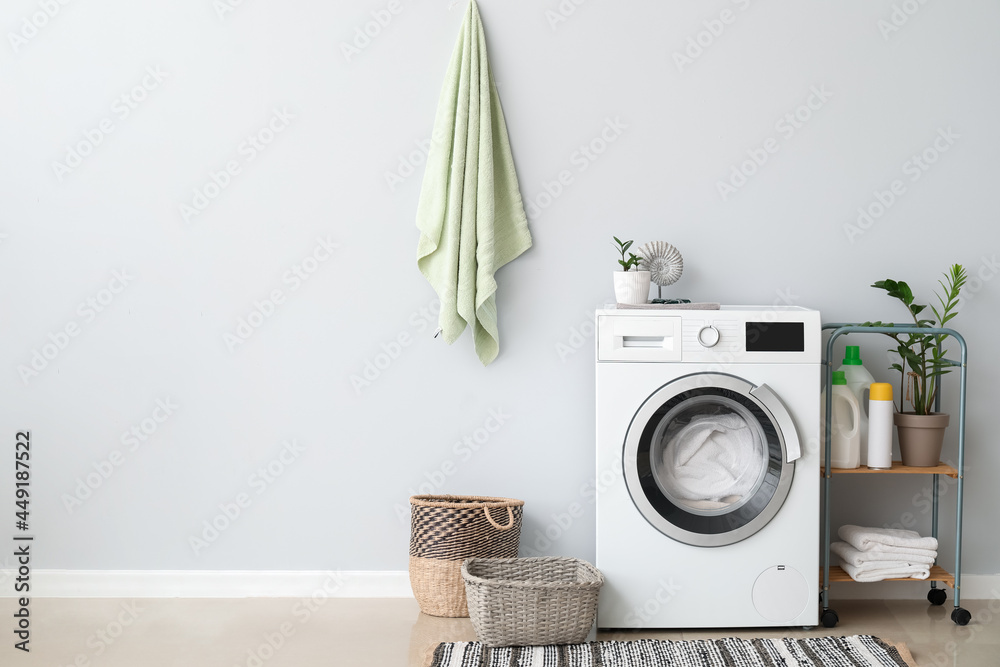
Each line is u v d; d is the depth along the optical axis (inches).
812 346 88.9
